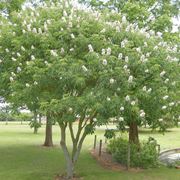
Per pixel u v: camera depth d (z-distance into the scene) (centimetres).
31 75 1250
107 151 2048
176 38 1789
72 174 1434
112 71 1116
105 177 1473
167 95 1196
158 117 1324
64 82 1172
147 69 1160
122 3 1941
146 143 1930
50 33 1244
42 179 1412
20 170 1573
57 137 2942
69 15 1291
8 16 1862
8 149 2198
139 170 1636
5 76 1295
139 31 1291
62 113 1241
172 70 1218
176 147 2533
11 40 1290
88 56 1130
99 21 1264
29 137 2945
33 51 1257
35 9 1404
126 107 1127
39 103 1216
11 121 5325
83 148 2236
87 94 1138
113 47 1161
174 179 1470
